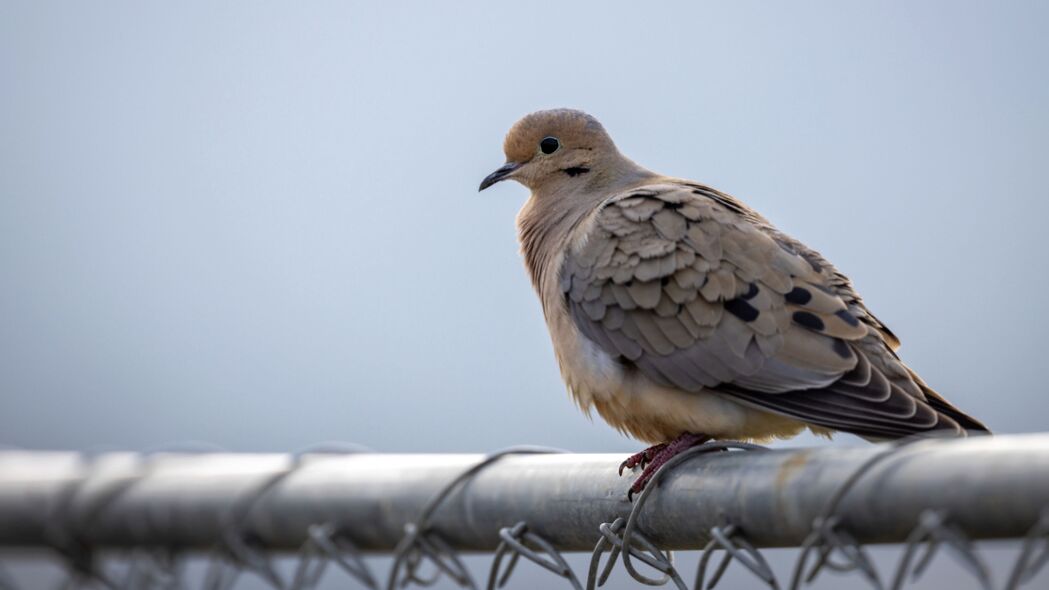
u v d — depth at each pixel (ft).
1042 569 19.70
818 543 21.98
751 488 23.24
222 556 31.01
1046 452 19.06
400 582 29.12
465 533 27.86
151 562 33.01
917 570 20.43
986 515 19.57
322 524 29.43
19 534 33.68
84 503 32.68
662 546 26.25
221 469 31.12
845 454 21.85
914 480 20.36
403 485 28.35
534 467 27.22
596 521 26.58
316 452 31.27
